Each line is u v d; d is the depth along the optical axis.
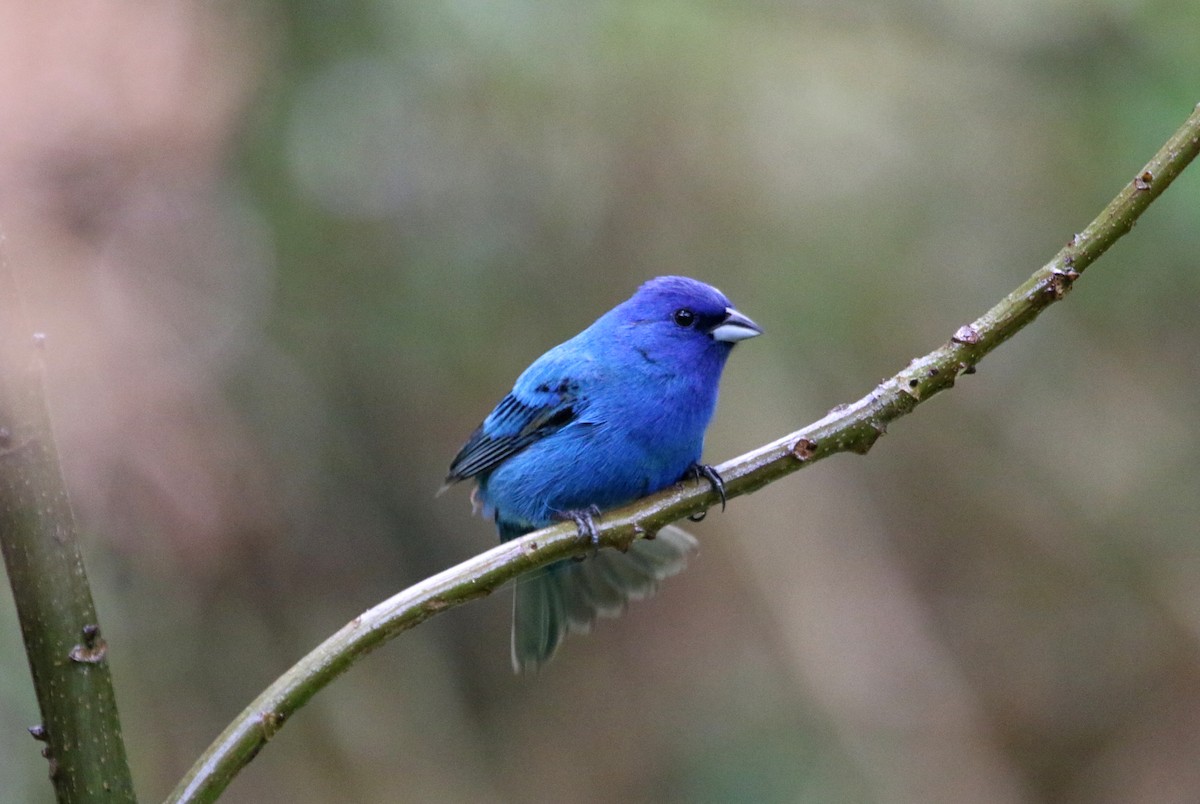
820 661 14.34
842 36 12.81
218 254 10.33
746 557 14.96
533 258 12.62
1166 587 14.41
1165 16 11.52
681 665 14.94
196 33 9.46
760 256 12.97
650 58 12.26
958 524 15.20
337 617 12.36
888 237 12.99
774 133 12.73
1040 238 12.91
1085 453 14.66
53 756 3.79
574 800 14.31
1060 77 12.37
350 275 12.01
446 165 12.11
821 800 13.55
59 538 3.82
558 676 15.14
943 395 15.17
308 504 12.19
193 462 9.65
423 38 11.31
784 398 13.77
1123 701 14.36
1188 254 12.08
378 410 12.85
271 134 11.03
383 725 13.27
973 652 14.61
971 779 13.72
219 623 11.48
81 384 8.86
